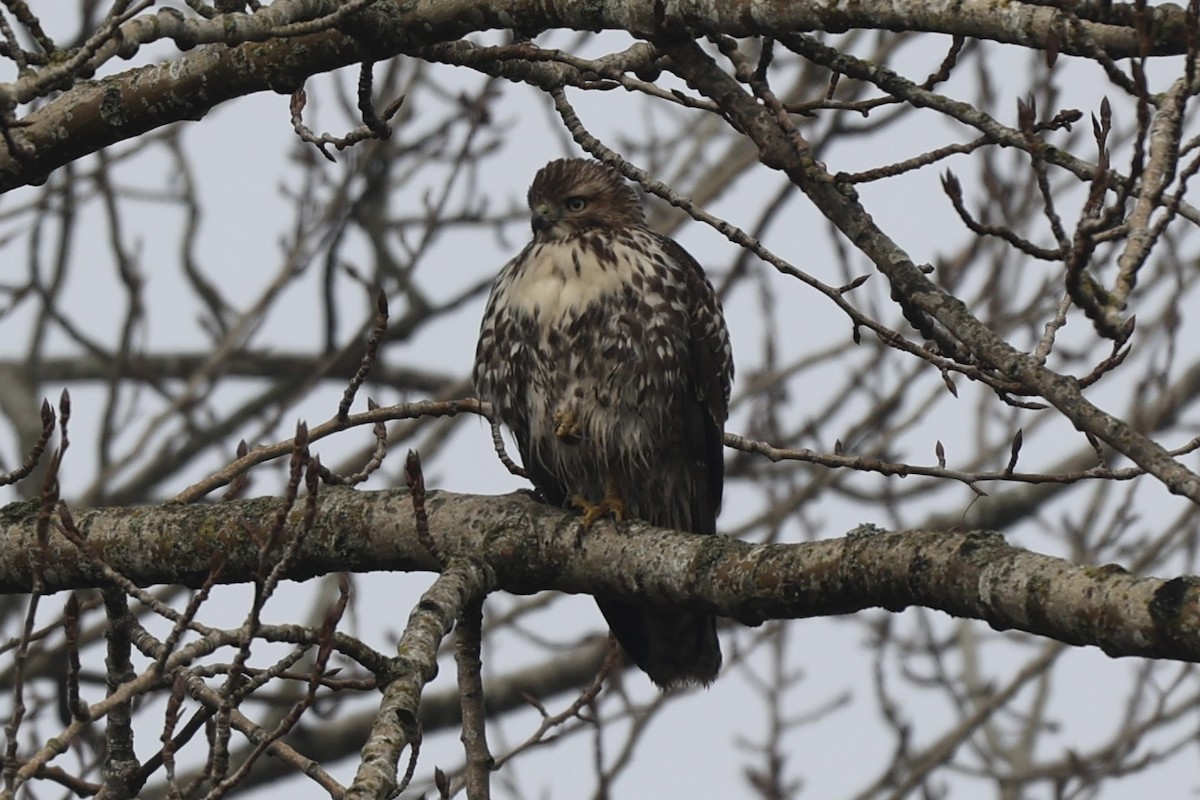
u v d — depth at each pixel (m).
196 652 6.56
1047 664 14.27
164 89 8.97
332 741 16.48
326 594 15.59
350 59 8.78
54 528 9.08
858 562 7.72
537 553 8.99
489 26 8.61
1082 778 14.39
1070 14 6.71
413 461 8.46
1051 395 6.79
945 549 7.42
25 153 7.52
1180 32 6.83
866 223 7.73
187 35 7.41
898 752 14.31
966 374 7.55
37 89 6.91
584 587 8.99
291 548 6.64
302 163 15.29
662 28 8.23
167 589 15.21
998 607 7.13
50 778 7.18
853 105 8.05
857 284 7.89
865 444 15.67
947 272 15.04
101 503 15.09
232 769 16.34
